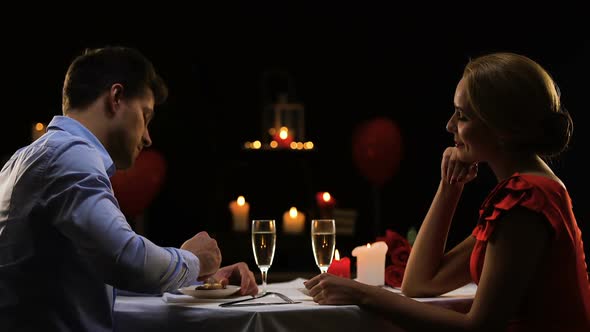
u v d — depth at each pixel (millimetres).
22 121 5746
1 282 1602
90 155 1653
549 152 1663
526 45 5520
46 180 1611
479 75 1664
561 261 1572
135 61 1813
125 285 1617
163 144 5965
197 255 1810
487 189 5762
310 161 6277
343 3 6059
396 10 6000
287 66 6211
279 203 5660
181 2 5922
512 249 1539
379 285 2141
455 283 1957
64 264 1625
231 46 6086
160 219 6020
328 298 1707
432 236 1972
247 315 1625
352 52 6160
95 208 1590
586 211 5023
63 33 5738
